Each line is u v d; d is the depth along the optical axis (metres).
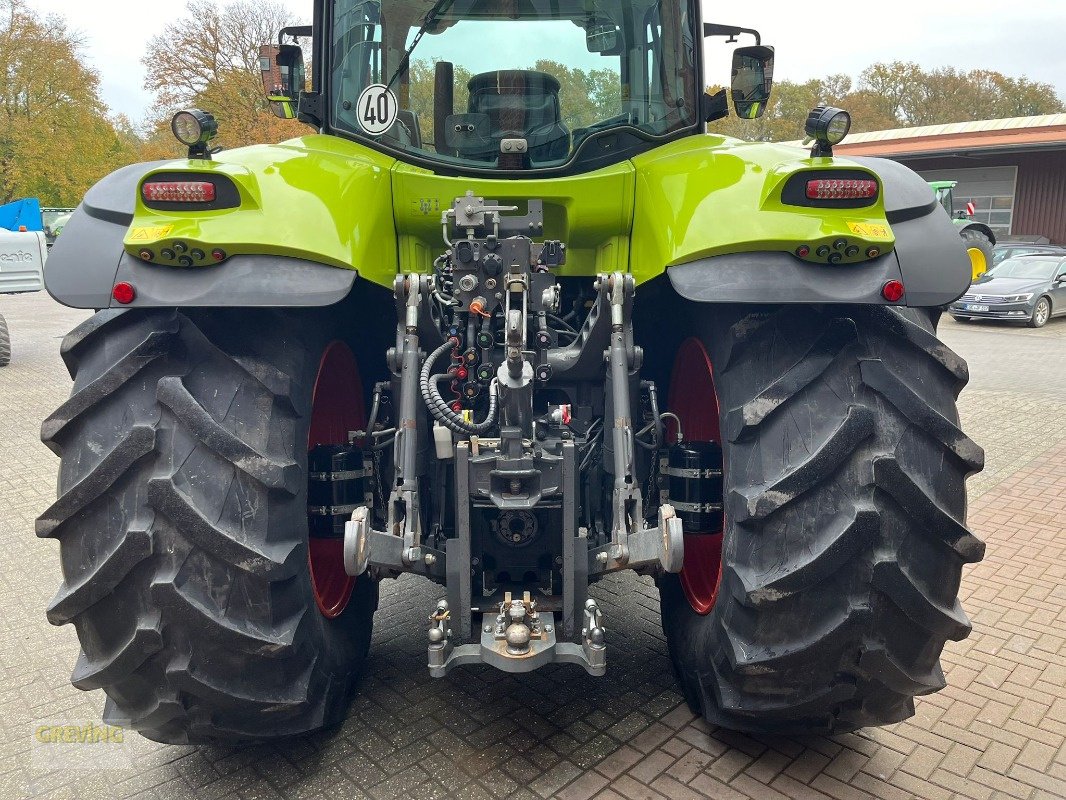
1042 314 15.30
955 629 2.17
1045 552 4.44
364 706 2.89
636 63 2.96
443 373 2.66
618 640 3.33
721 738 2.71
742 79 3.64
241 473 2.03
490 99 2.89
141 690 2.12
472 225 2.42
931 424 2.08
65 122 41.81
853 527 2.01
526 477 2.27
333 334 2.58
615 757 2.61
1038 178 26.39
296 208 2.17
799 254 2.10
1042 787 2.52
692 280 2.17
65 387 8.96
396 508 2.38
